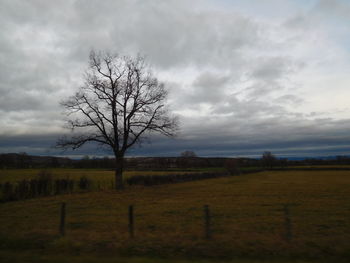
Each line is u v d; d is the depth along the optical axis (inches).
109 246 369.4
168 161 5068.9
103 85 1197.7
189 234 444.5
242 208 762.8
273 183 1866.4
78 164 4379.9
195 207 783.7
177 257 330.3
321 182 1909.4
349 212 697.6
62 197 1064.2
